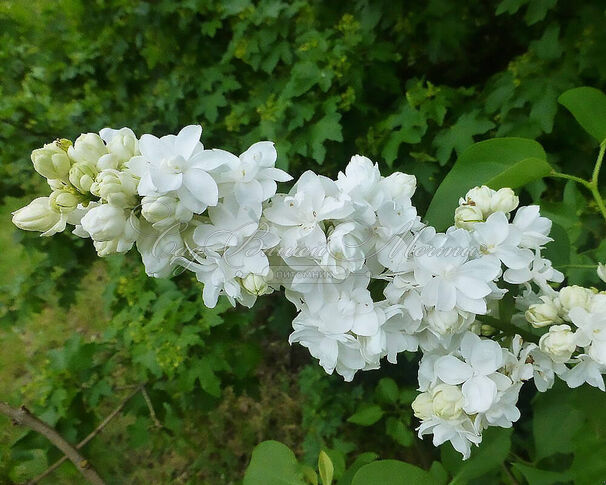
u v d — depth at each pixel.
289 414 0.44
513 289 0.15
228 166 0.13
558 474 0.18
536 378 0.15
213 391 0.31
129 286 0.33
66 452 0.26
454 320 0.14
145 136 0.13
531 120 0.30
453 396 0.14
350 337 0.14
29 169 0.38
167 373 0.30
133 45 0.39
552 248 0.20
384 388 0.31
